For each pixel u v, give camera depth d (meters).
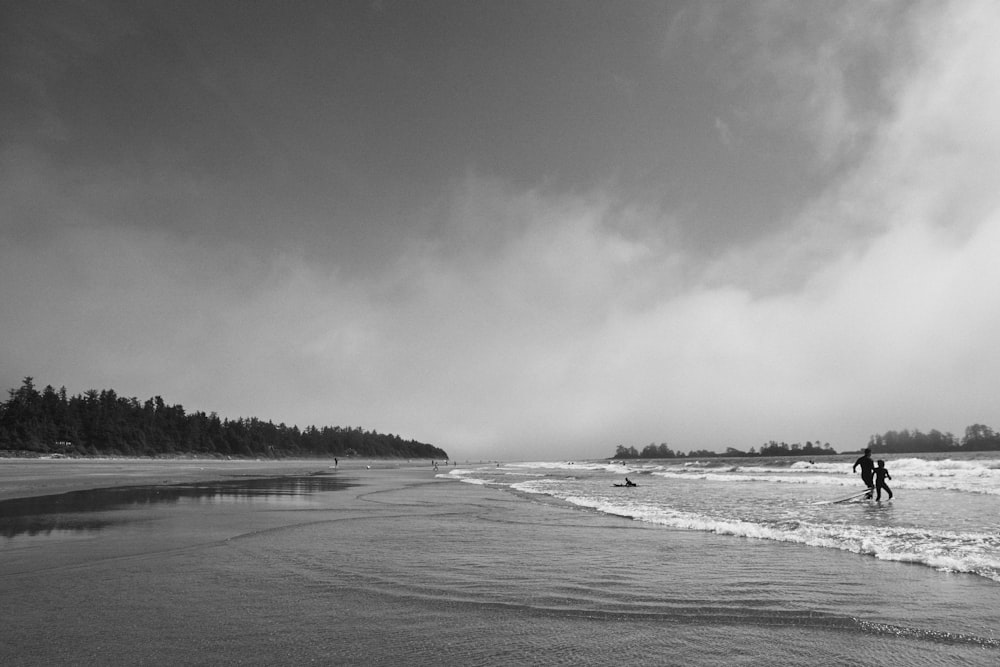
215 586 7.51
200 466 77.69
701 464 95.06
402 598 6.95
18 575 8.16
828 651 5.14
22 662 4.82
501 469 89.44
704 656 5.04
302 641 5.38
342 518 15.52
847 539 11.27
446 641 5.41
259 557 9.55
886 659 4.93
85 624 5.85
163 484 33.31
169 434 132.38
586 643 5.38
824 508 17.59
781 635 5.59
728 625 5.92
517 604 6.70
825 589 7.34
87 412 114.00
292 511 17.36
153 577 8.03
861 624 5.89
